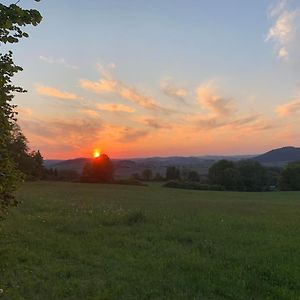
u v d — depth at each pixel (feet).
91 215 78.64
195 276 35.37
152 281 33.58
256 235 58.95
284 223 76.18
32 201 109.19
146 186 292.40
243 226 69.87
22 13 22.86
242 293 31.14
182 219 78.38
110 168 317.22
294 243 52.11
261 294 31.35
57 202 111.14
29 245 46.47
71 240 50.90
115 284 32.24
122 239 52.85
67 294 29.86
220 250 47.09
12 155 29.86
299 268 38.19
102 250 45.39
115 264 39.14
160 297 29.68
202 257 43.57
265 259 42.29
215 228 65.67
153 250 46.57
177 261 40.73
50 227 62.23
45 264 38.19
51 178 334.03
